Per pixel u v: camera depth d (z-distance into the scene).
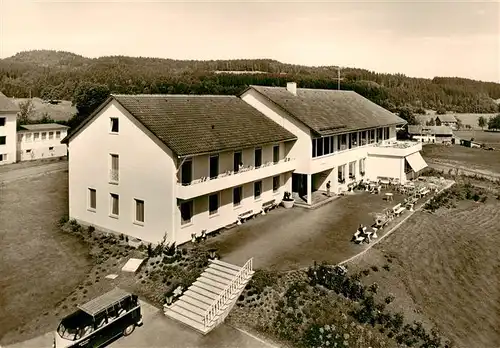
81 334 18.84
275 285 24.83
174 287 25.16
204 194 30.16
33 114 120.44
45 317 22.77
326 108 49.72
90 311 19.47
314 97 52.25
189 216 31.31
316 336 21.36
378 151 53.59
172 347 20.16
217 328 21.83
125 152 31.67
